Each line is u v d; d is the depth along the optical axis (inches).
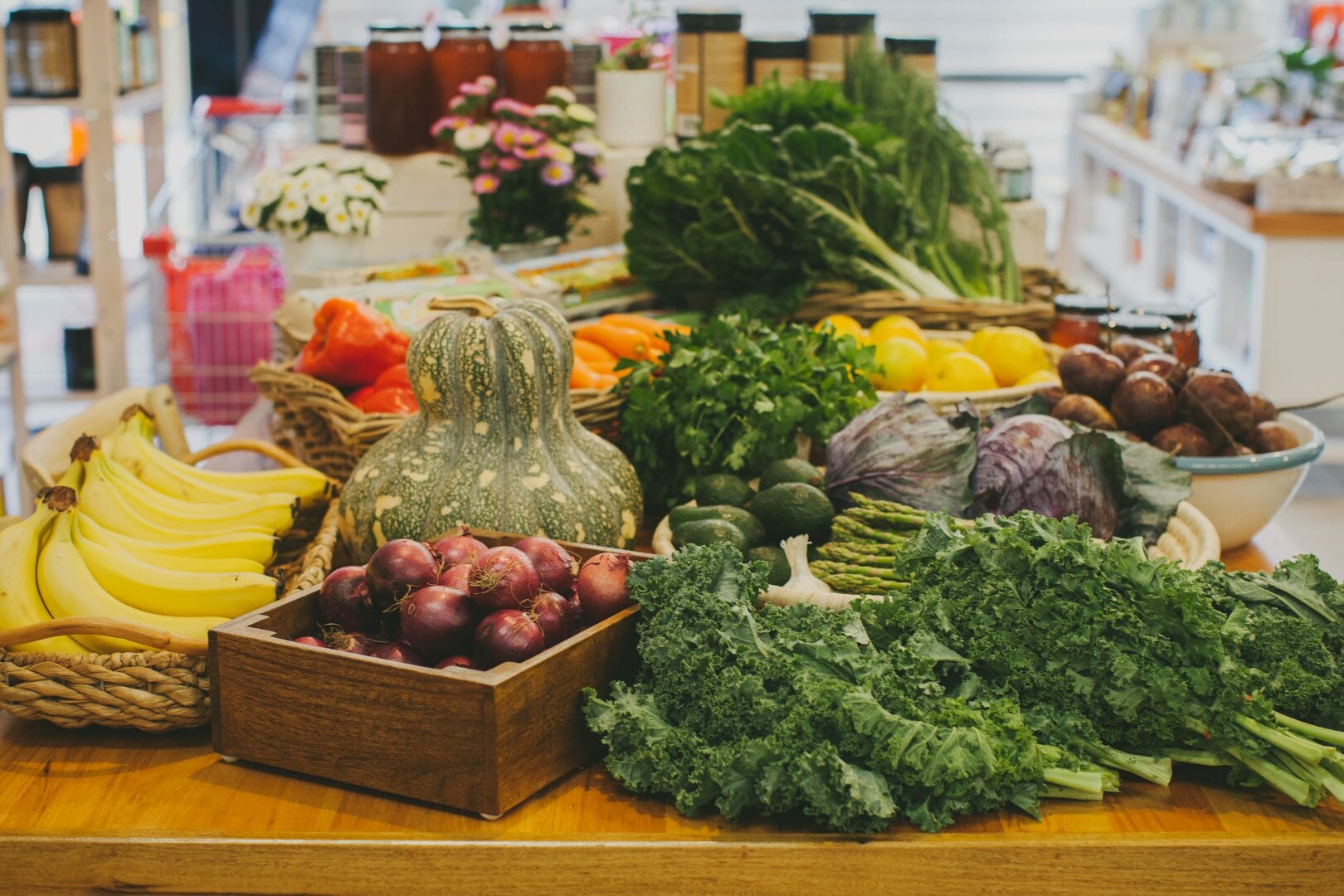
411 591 55.8
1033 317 103.0
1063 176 293.1
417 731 51.7
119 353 167.0
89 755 57.5
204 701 57.3
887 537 67.3
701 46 131.7
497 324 68.6
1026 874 50.8
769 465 75.4
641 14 151.3
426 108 135.9
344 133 135.9
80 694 56.6
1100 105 262.4
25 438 168.4
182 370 165.3
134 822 52.4
